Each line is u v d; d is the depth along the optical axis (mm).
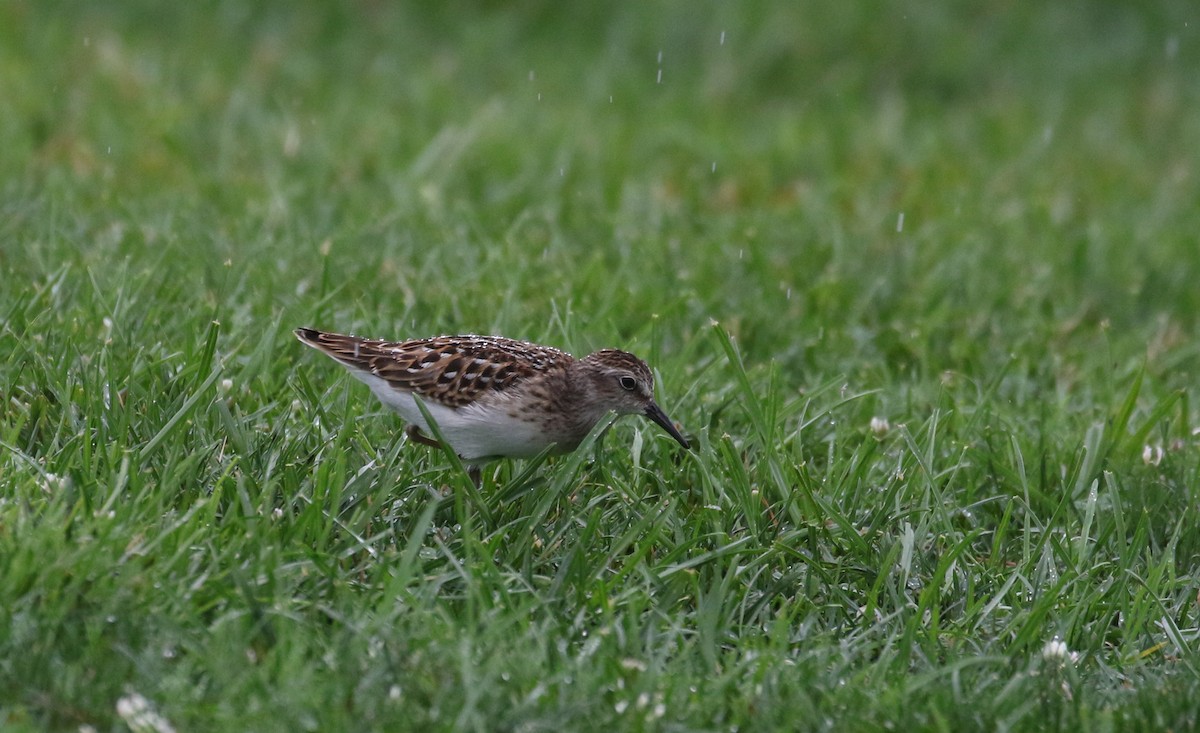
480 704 8094
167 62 23078
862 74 26344
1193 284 17797
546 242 17000
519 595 9461
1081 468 11828
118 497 9414
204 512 9492
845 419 12812
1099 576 10695
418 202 17875
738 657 9297
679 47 26656
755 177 20656
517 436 10594
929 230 18312
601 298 14898
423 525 9102
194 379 11125
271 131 20219
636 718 8070
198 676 8227
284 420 10859
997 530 10719
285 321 13133
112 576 8641
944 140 23172
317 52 25062
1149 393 14219
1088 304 16656
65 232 15172
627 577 9695
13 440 10109
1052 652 9328
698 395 12680
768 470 11055
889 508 10969
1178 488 11820
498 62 25359
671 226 18094
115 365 11562
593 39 26875
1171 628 9859
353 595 8984
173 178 18375
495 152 20344
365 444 10734
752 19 27047
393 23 26344
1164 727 8594
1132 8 29250
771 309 15438
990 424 13023
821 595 10117
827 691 8703
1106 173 22281
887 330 15016
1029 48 27625
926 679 8734
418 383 10539
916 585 10406
